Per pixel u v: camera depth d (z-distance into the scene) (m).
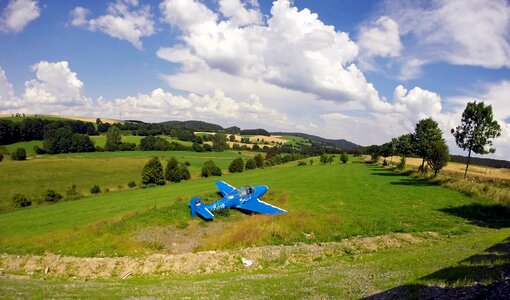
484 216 25.11
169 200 36.94
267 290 11.47
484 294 7.71
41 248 19.62
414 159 106.94
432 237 20.14
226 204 26.69
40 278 16.22
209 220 24.61
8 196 51.84
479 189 33.47
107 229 21.70
